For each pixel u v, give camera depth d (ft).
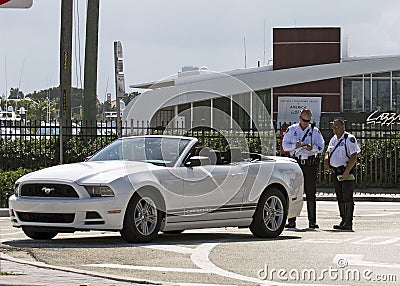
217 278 35.73
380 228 59.88
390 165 99.30
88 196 45.39
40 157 88.38
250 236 53.16
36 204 45.91
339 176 58.59
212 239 50.88
